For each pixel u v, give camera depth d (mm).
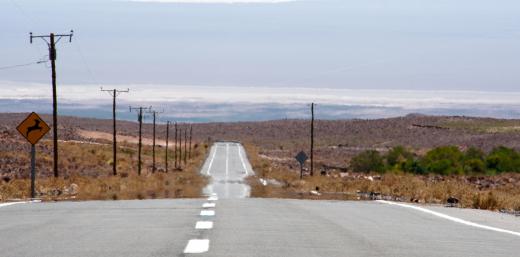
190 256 18469
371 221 30344
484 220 32594
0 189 71062
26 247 20359
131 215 31641
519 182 134750
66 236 23188
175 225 26906
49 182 86500
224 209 35500
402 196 74688
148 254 18844
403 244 22188
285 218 30734
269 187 109250
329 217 31938
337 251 20109
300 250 20156
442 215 34500
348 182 107188
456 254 20141
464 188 75062
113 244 21031
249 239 22438
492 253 20562
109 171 164125
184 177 141875
